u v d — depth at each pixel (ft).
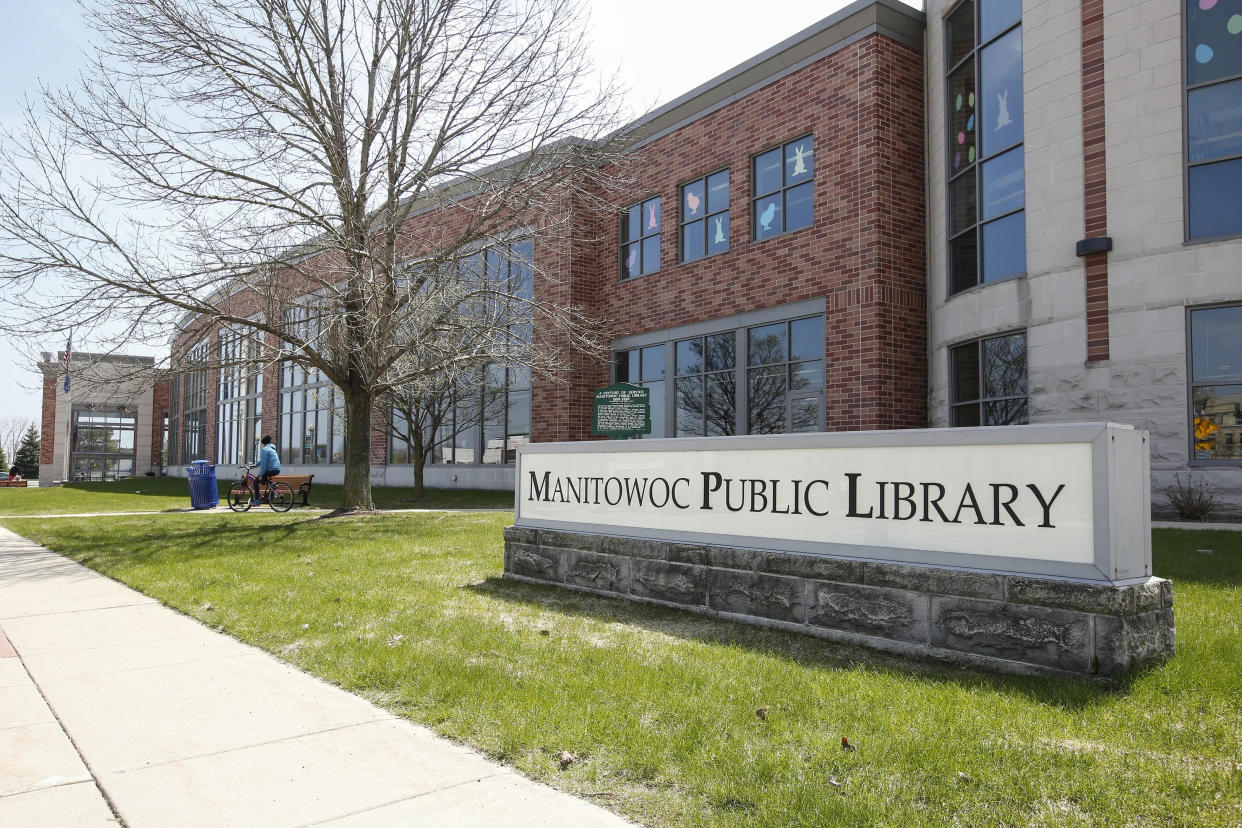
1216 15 38.40
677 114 62.90
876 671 14.90
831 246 52.21
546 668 15.58
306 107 47.37
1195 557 26.25
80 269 41.09
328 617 20.61
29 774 11.23
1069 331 41.96
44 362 51.11
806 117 54.13
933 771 10.39
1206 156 38.50
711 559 20.10
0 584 27.61
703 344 61.36
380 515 50.37
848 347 50.90
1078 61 42.01
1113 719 11.87
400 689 14.84
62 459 163.22
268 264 44.73
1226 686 12.99
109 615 22.27
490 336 51.55
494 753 11.72
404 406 68.33
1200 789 9.60
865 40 50.85
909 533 16.33
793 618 18.21
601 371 69.21
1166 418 38.81
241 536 39.52
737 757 11.05
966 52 48.91
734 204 58.85
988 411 46.80
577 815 9.74
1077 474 14.02
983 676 14.40
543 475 25.81
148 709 13.98
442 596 23.26
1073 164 42.04
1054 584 14.02
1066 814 9.21
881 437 16.87
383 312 47.24
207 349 52.21
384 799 10.28
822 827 9.04
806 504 18.24
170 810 10.03
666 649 16.83
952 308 48.85
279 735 12.67
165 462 179.63
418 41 47.85
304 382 107.34
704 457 20.63
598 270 70.18
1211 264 37.81
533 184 48.83
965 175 48.78
